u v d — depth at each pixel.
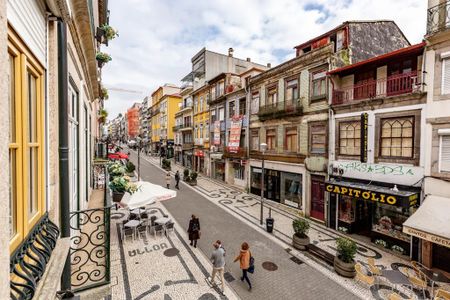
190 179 22.81
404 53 9.41
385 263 8.77
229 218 13.39
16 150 1.89
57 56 2.91
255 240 10.62
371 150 10.41
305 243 9.69
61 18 2.85
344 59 12.48
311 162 13.15
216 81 24.55
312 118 13.27
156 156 48.84
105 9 11.66
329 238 10.94
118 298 6.67
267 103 16.89
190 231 9.75
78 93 5.70
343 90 11.81
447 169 8.24
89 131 9.07
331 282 7.62
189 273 7.94
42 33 2.54
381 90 10.39
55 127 2.85
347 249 8.03
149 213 13.88
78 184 5.64
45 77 2.66
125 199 9.84
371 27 13.40
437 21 8.33
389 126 9.86
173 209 14.90
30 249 1.98
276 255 9.30
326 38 13.73
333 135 12.10
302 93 13.95
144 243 10.05
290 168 14.80
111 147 38.62
